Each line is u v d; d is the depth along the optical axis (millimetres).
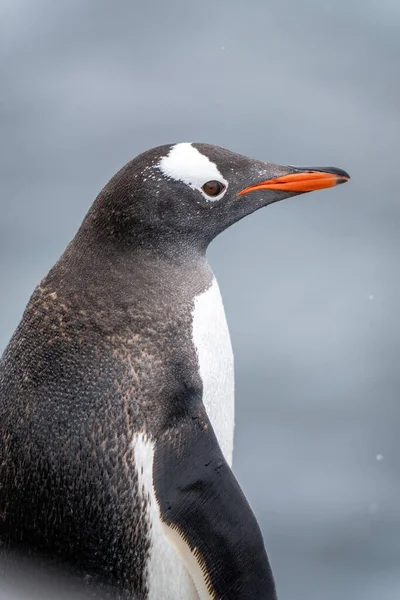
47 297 6434
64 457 6105
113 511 6145
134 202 6547
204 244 6887
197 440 6266
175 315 6473
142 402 6219
